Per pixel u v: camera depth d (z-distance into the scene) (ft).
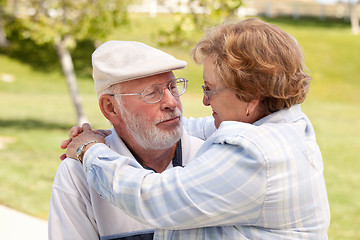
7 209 17.31
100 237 5.49
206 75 5.16
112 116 5.64
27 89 59.98
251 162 4.62
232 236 4.82
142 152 5.77
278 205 4.69
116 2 32.78
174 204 4.70
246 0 22.65
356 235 16.98
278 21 107.24
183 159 5.97
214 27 5.37
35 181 22.09
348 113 53.01
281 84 4.84
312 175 4.89
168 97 5.45
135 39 72.84
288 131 4.92
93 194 5.42
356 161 30.32
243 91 4.92
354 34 99.04
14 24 33.78
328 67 75.82
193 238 4.95
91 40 74.49
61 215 5.42
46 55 71.56
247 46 4.86
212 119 6.71
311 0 141.90
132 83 5.38
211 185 4.67
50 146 31.89
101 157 5.15
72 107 50.90
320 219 4.96
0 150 29.60
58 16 32.94
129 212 4.85
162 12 90.48
